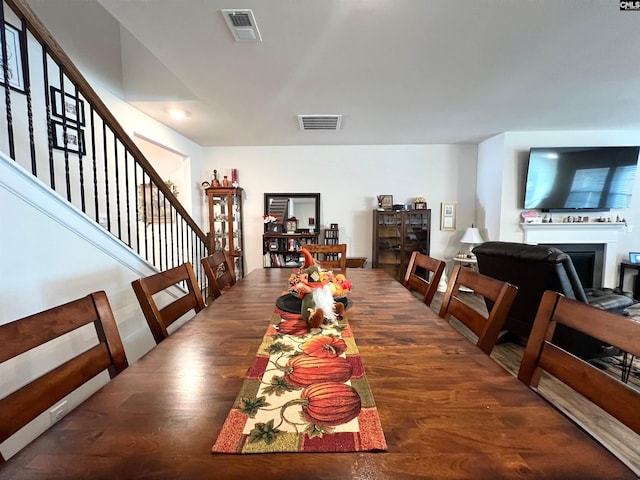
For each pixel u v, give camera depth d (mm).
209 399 724
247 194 4816
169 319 1235
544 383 2154
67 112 2289
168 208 4176
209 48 1924
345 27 1719
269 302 1536
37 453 559
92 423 638
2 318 1185
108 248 1692
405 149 4738
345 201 4816
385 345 1024
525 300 2502
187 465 536
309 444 581
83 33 2488
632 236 4180
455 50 1974
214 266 1885
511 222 4145
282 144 4684
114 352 891
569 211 4148
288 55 2016
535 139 4031
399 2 1521
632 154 3900
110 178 2812
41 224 1334
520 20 1671
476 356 943
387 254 4750
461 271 1354
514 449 563
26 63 1513
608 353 2428
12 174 1218
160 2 1493
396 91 2631
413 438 595
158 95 2916
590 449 560
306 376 828
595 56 2062
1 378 1153
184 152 4184
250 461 546
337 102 2891
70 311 806
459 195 4766
